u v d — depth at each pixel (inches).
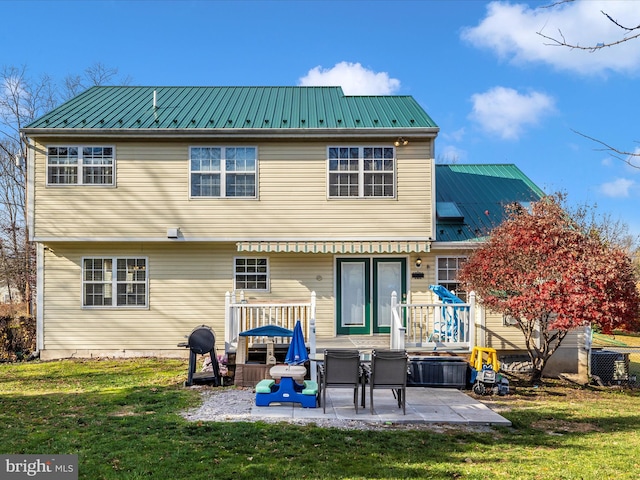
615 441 368.5
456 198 811.4
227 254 739.4
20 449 322.7
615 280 526.9
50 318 726.5
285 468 293.6
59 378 591.5
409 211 707.4
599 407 492.7
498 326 697.0
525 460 319.0
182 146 712.4
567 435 384.8
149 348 730.2
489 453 332.5
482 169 907.4
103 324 729.0
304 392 448.8
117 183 706.2
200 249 738.2
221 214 706.8
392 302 621.0
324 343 664.4
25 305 1347.2
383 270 743.7
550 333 689.0
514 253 564.4
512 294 573.3
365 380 462.9
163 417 408.2
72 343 725.9
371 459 313.6
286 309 713.0
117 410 434.3
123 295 732.0
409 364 559.8
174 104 816.3
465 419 415.5
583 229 589.9
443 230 739.4
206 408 442.3
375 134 700.7
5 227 1411.2
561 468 303.4
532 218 577.0
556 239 551.5
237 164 712.4
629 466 309.1
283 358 603.8
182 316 733.9
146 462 300.2
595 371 695.7
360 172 709.9
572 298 510.6
